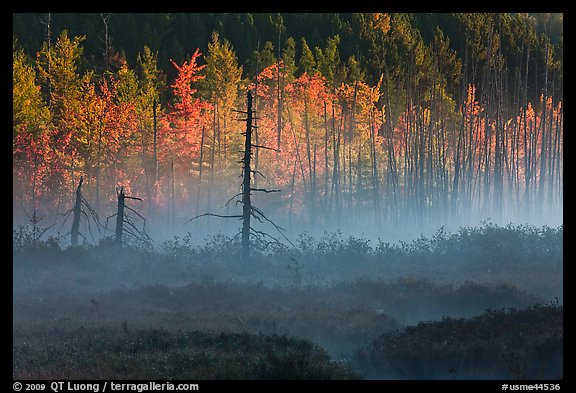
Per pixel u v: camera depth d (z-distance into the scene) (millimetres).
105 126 93250
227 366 22234
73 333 27750
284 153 99500
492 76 107812
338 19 159250
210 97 113312
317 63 140125
